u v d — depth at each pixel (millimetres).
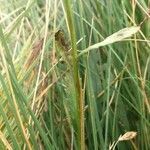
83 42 219
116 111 250
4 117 166
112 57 264
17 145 170
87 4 282
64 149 235
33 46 234
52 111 245
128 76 263
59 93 238
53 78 237
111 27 264
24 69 227
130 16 263
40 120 235
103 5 274
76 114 151
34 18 286
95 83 263
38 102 222
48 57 241
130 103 243
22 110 172
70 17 129
